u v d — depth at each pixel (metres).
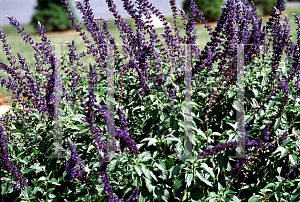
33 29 30.50
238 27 4.56
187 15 4.73
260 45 4.62
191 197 3.41
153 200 3.56
